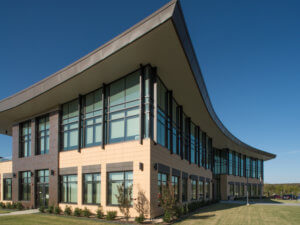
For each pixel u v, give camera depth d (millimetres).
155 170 18438
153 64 18844
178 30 14828
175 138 25641
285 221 18359
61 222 16766
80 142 22656
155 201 18031
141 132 18141
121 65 18781
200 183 35719
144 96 18812
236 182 56031
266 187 90875
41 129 27844
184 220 17516
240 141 49750
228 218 19297
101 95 22188
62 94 23375
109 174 20016
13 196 28875
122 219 17219
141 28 15273
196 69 20500
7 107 26953
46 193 25219
